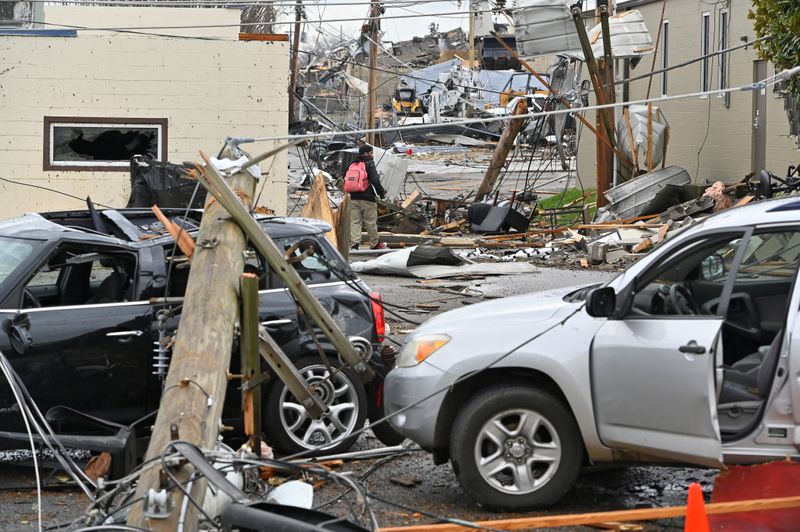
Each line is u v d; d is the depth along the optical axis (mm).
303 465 7250
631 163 39094
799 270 8789
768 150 36281
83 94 28438
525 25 38531
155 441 7734
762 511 8203
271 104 28906
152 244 11562
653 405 9094
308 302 10375
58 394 10844
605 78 38000
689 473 11016
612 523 9328
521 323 9828
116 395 11047
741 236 9258
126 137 28922
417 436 9922
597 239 32406
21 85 28219
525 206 44906
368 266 28250
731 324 10086
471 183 60812
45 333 10828
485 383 9969
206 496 7367
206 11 32062
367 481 10836
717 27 39031
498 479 9852
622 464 9641
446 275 27406
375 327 12039
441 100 97125
